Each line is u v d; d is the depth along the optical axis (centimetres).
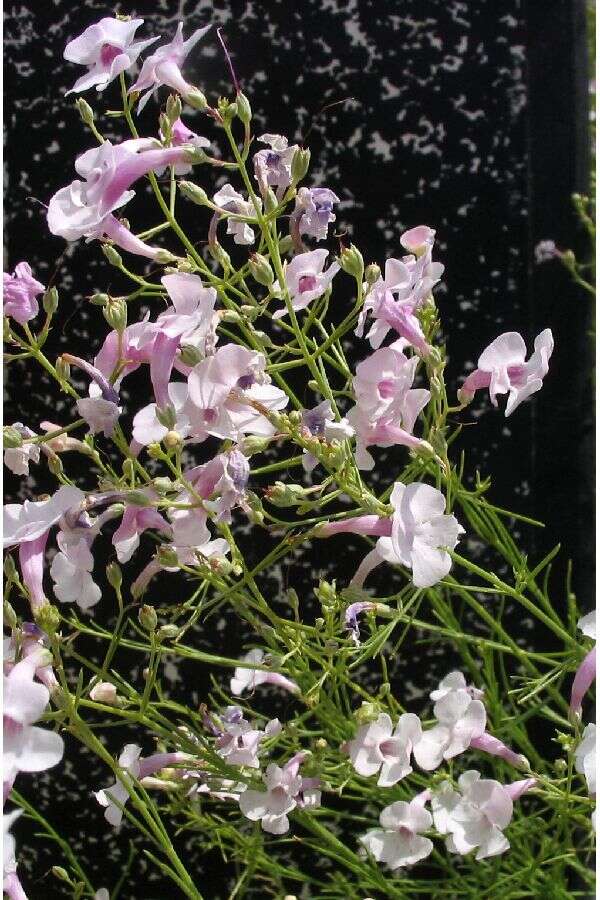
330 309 45
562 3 45
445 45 45
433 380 36
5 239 45
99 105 44
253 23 45
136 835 46
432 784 36
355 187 45
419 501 35
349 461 36
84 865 46
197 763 37
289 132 45
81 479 45
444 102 45
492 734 38
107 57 38
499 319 46
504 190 46
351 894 40
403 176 45
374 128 45
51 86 44
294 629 37
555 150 46
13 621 34
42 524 34
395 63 45
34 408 45
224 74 45
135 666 46
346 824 46
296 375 45
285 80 45
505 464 46
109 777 46
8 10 44
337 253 45
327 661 39
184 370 35
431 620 46
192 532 34
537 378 37
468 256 46
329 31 45
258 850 39
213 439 45
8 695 32
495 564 46
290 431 35
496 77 45
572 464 46
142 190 45
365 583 46
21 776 46
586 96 46
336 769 37
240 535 46
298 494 35
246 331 37
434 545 35
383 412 36
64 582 35
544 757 46
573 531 46
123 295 45
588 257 46
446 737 36
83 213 35
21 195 45
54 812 46
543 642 46
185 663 46
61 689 34
